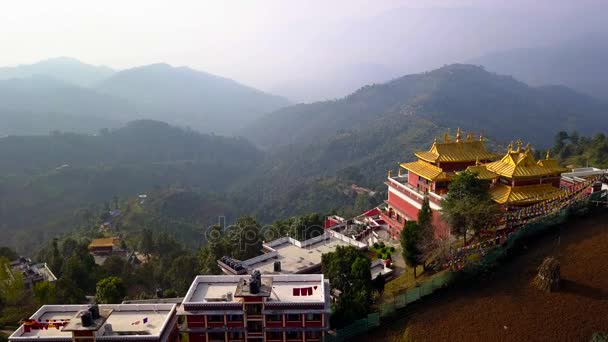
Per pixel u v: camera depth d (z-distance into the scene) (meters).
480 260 51.75
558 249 51.59
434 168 69.50
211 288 52.50
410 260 57.50
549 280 45.53
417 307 49.12
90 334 44.06
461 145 71.38
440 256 53.41
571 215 58.00
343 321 49.03
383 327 47.78
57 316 49.50
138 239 132.38
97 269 90.44
